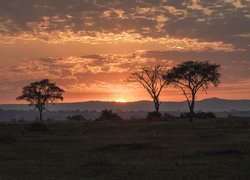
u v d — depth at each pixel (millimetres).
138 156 25688
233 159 23359
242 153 26000
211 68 86938
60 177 18500
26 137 44688
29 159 25125
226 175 18297
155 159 24078
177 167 20641
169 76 90438
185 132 49656
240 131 49250
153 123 69125
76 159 24719
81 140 39344
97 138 41812
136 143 33188
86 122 78125
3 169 20906
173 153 26891
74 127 62219
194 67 87188
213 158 24016
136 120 85438
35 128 56562
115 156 25844
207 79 86875
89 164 22062
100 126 63438
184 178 17766
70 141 38344
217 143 33469
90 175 18938
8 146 33562
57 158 25406
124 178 18000
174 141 36469
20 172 19969
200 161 22672
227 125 60812
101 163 22125
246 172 18953
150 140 38156
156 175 18547
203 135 43062
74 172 19781
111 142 36188
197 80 86750
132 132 52344
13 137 42312
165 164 21750
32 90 117125
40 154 27656
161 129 56219
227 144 32469
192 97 84875
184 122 71625
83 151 29062
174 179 17609
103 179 17891
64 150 29906
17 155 27156
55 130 57250
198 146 31375
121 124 67562
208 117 96625
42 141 38594
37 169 20812
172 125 62406
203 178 17719
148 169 20141
